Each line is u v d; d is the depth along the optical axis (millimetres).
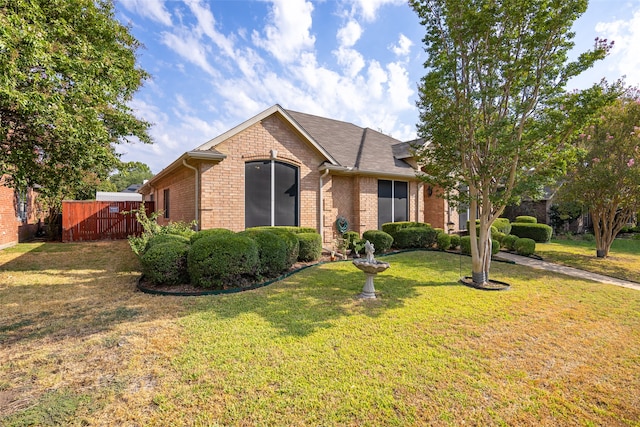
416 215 14633
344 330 4555
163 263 6516
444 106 7250
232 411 2777
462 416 2811
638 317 5496
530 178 7035
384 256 11148
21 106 4539
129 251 11906
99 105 6254
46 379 3234
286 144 10945
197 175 9617
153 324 4680
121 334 4320
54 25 5469
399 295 6414
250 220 10258
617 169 10961
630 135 10656
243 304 5645
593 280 8414
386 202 13812
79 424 2596
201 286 6688
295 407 2846
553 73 6512
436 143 7734
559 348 4230
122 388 3088
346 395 3031
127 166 8406
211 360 3629
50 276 7832
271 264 7477
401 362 3684
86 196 21500
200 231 8523
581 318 5398
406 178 14000
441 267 9391
